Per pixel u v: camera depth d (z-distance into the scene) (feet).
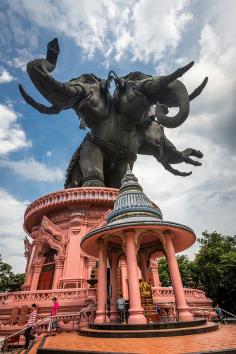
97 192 82.79
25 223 96.02
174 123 86.38
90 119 98.17
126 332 28.32
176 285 34.19
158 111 89.97
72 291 54.13
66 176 112.98
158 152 116.37
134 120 100.07
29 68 81.76
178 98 88.69
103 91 97.30
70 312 49.65
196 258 116.16
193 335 27.94
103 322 34.78
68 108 97.81
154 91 90.89
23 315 48.32
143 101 93.81
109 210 76.48
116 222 36.22
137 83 95.55
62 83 86.02
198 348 20.52
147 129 113.39
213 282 100.94
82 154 101.50
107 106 98.68
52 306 50.44
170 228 36.35
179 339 25.54
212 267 102.27
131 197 40.63
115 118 101.35
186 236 39.70
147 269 45.21
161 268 147.13
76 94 90.89
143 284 37.83
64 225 82.12
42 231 79.15
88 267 69.10
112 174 106.32
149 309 35.73
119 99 97.96
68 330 44.29
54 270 73.56
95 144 99.81
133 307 31.24
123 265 62.13
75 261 70.44
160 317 41.63
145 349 21.08
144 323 30.04
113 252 45.06
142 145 113.80
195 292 65.10
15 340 42.70
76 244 74.13
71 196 82.48
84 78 98.02
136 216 37.42
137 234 35.94
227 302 99.86
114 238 42.45
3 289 151.12
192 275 113.80
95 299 49.52
